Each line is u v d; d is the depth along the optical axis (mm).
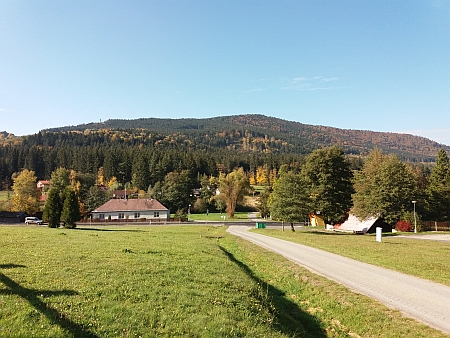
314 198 59812
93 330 8914
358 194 62062
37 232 30844
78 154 156375
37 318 9109
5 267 13898
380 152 75312
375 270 19969
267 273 22219
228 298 13086
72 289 11695
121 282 13078
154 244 25578
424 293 15016
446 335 10672
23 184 95062
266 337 10258
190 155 163250
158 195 116500
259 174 179875
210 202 123188
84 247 20984
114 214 91625
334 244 33250
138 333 9148
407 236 49562
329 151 60125
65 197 47969
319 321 14023
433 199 73812
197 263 18938
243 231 55656
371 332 12180
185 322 10148
